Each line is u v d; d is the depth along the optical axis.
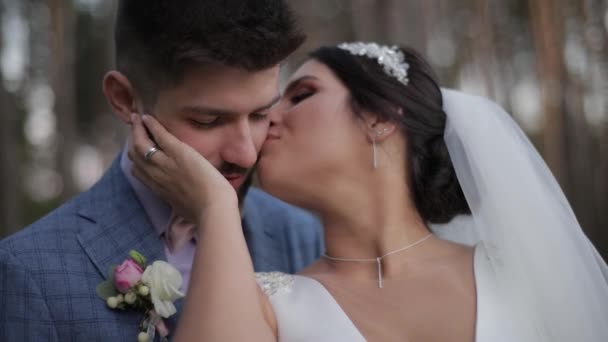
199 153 1.85
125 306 1.82
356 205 1.91
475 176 1.88
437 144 1.98
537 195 1.84
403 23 6.91
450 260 1.89
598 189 9.57
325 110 1.92
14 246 1.84
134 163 1.91
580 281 1.78
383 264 1.88
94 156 14.22
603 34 9.51
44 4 9.16
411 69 2.01
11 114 8.65
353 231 1.93
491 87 10.61
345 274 1.92
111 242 1.93
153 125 1.86
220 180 1.77
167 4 1.71
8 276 1.78
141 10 1.78
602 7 9.48
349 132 1.91
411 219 1.96
